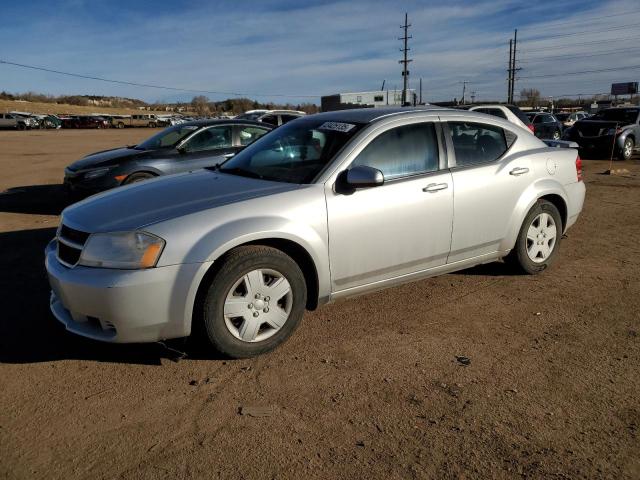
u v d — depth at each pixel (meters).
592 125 16.56
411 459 2.66
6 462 2.64
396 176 4.23
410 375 3.45
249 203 3.63
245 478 2.54
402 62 59.31
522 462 2.64
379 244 4.08
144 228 3.36
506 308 4.54
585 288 5.00
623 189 10.62
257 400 3.17
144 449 2.74
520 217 4.95
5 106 94.06
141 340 3.38
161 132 9.23
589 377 3.43
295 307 3.77
